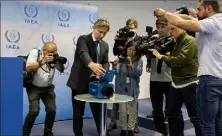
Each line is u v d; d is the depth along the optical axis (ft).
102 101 7.31
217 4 7.11
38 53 10.37
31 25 13.26
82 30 14.64
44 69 10.32
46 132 10.89
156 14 7.64
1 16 12.51
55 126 13.15
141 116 13.55
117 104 12.41
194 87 8.72
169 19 7.17
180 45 8.92
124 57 11.33
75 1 15.79
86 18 14.71
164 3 20.03
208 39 6.98
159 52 9.86
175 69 9.07
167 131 11.30
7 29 12.71
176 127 9.44
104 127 8.68
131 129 11.31
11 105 6.48
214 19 6.89
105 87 7.78
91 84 8.15
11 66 6.43
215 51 6.93
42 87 10.55
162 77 10.89
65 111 14.32
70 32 14.30
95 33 9.59
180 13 8.62
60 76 14.05
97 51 10.03
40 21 13.48
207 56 7.00
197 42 7.34
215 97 6.99
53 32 13.84
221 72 6.95
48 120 10.83
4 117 6.41
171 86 9.36
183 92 8.93
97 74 8.02
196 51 8.67
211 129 7.09
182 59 8.60
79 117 10.29
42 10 13.50
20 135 6.64
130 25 12.13
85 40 9.78
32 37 13.33
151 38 10.50
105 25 9.45
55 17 13.85
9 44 12.82
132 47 10.93
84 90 9.87
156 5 19.58
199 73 7.22
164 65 10.81
